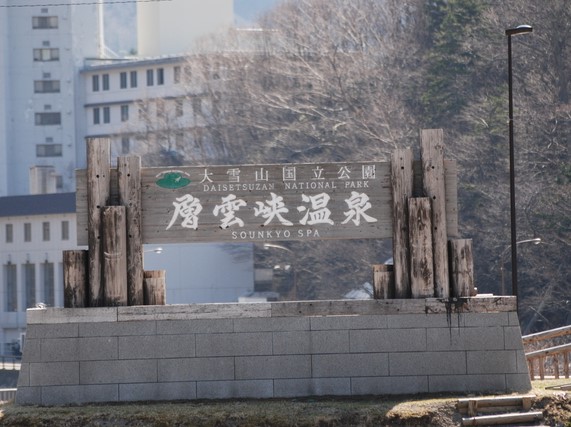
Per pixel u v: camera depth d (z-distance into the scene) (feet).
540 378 79.61
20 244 316.60
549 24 201.67
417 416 63.05
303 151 243.19
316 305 67.41
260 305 67.51
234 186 68.64
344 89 241.35
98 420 63.52
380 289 68.18
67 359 67.26
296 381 67.10
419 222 67.46
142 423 63.16
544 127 187.62
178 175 68.59
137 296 67.77
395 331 67.26
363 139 227.40
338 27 261.44
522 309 190.39
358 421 62.85
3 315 318.65
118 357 67.15
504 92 202.08
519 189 181.98
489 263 189.98
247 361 67.15
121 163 68.23
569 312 184.14
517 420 63.46
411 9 258.57
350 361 67.05
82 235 68.33
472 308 67.36
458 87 215.51
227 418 63.10
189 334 67.36
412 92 232.32
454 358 67.05
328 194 68.54
